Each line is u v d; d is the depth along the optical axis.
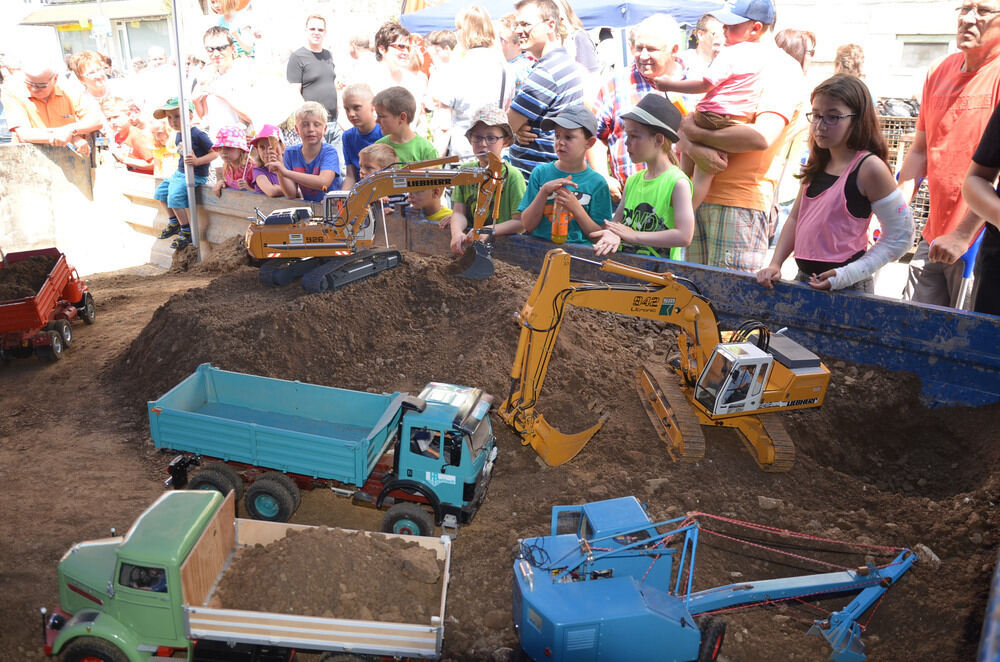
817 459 9.40
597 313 11.59
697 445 8.62
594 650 5.82
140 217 22.67
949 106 9.93
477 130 11.34
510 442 9.31
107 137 23.08
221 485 8.10
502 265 12.02
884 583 6.77
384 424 7.74
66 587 6.26
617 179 14.75
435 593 6.43
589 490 8.39
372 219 11.84
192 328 11.23
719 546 7.72
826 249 9.67
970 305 10.59
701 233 11.96
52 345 12.79
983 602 6.73
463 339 10.72
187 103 18.61
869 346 10.10
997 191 8.27
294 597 6.14
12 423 10.85
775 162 11.50
